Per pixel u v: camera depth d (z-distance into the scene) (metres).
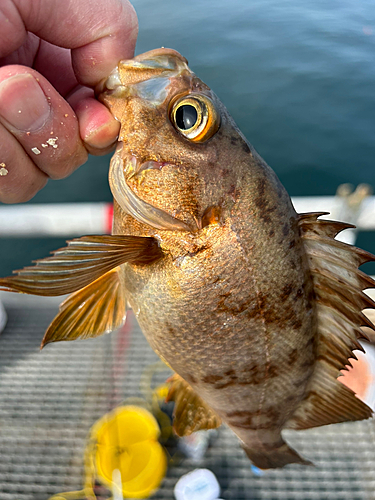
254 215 0.11
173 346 0.12
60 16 0.10
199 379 0.12
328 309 0.13
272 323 0.11
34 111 0.10
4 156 0.10
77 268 0.10
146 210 0.11
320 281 0.12
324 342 0.13
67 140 0.11
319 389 0.14
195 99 0.11
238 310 0.11
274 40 0.73
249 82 0.62
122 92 0.11
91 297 0.13
